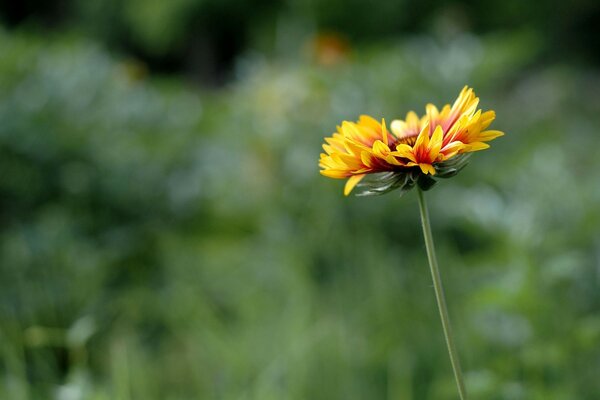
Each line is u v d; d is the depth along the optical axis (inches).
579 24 823.7
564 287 170.9
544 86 578.2
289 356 185.9
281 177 293.0
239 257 280.5
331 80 319.6
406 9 727.1
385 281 220.4
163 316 238.2
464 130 87.2
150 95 409.7
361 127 98.4
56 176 295.1
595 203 213.2
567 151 331.6
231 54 1111.0
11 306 208.2
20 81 331.0
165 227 301.6
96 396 150.8
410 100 305.1
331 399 181.9
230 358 195.2
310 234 255.1
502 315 174.9
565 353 155.6
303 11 719.7
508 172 287.7
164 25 1029.8
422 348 194.5
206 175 342.0
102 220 291.9
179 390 198.7
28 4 1187.9
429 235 88.8
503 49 335.3
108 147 319.9
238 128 352.2
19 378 165.3
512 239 171.8
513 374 161.2
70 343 154.4
